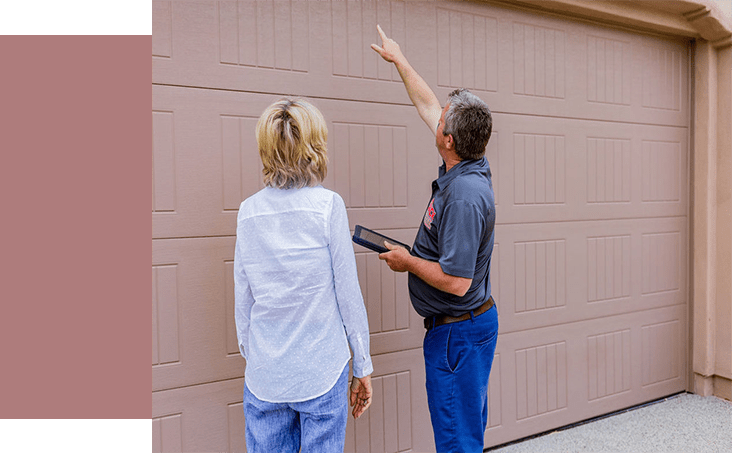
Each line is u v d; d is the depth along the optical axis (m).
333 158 2.08
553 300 2.66
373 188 2.17
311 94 2.04
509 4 2.49
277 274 1.33
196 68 1.84
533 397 2.61
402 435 2.26
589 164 2.77
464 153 1.66
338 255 1.36
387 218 2.20
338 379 1.38
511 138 2.52
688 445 2.45
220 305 1.92
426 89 2.01
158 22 1.78
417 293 1.75
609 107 2.83
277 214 1.34
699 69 3.07
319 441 1.37
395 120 2.21
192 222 1.86
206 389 1.91
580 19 2.70
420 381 2.30
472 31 2.39
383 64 2.18
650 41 2.96
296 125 1.35
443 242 1.58
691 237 3.14
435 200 1.69
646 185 2.98
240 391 1.97
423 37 2.27
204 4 1.85
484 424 1.84
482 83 2.43
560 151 2.67
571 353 2.73
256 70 1.94
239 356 1.96
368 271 2.16
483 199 1.58
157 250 1.81
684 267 3.13
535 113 2.58
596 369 2.82
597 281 2.81
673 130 3.08
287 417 1.39
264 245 1.34
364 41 2.14
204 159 1.87
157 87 1.79
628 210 2.91
